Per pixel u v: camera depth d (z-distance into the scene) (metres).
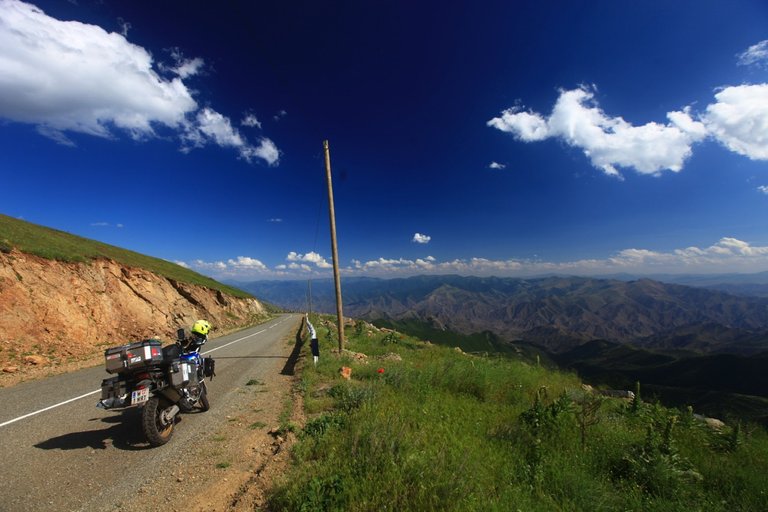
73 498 4.30
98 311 20.19
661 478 5.10
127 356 5.70
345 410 7.51
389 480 4.14
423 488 3.93
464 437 5.82
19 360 13.02
